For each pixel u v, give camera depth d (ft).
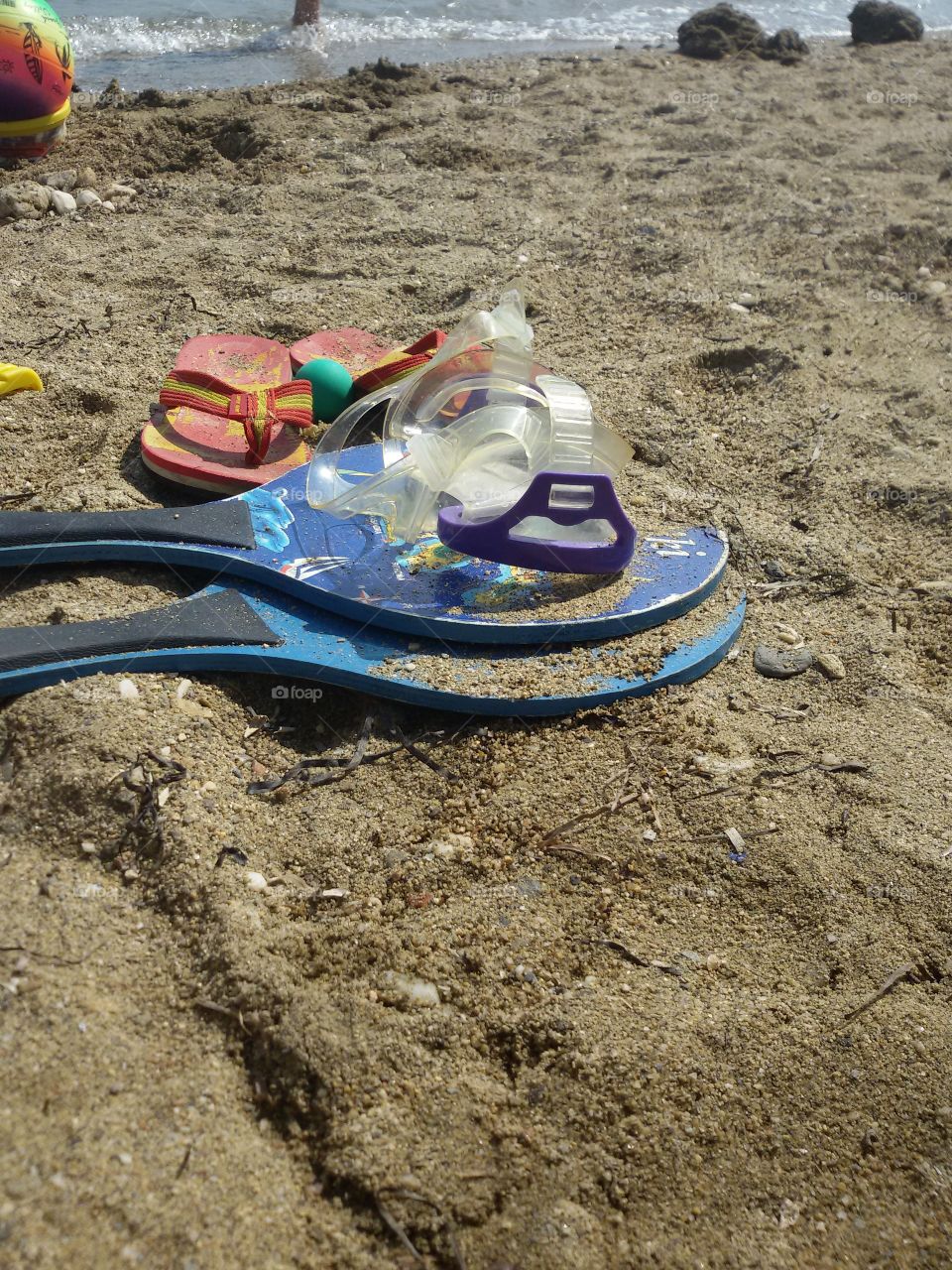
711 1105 1.20
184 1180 1.04
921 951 1.37
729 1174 1.15
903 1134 1.19
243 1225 1.03
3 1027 1.13
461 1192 1.10
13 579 1.77
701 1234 1.10
